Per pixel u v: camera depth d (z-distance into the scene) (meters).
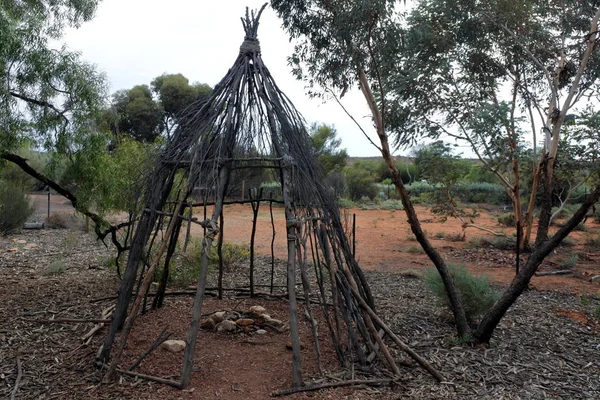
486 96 9.87
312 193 4.72
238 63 5.10
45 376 4.27
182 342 4.85
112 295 7.00
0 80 6.05
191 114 5.15
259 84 4.95
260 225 17.53
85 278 8.17
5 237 12.81
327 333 5.43
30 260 9.81
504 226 18.39
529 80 10.84
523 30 9.41
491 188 27.55
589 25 9.45
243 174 5.82
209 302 6.55
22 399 3.84
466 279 6.20
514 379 4.50
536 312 6.91
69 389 4.01
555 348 5.42
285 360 4.64
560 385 4.42
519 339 5.66
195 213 17.94
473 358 4.96
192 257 8.41
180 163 4.76
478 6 8.47
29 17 6.45
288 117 5.04
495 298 6.24
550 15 9.80
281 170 4.62
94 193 6.94
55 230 14.35
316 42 6.56
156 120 28.55
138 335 5.17
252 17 5.19
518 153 11.51
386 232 16.69
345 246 5.12
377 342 4.57
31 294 7.02
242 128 4.83
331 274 4.61
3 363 4.53
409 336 5.57
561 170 11.59
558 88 9.80
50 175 7.02
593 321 6.59
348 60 6.29
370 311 4.62
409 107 7.73
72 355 4.73
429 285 6.39
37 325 5.61
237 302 6.60
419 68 7.62
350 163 41.19
